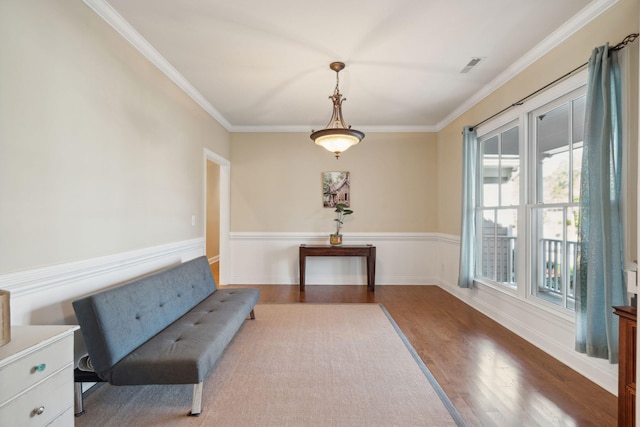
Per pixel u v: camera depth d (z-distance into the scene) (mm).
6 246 1501
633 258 1926
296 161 5223
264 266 5258
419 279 5246
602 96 1995
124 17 2266
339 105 3244
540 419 1777
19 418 1131
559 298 2646
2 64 1474
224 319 2410
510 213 3311
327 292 4688
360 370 2328
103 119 2154
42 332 1318
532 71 2846
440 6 2166
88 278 2033
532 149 2916
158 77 2885
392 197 5238
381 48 2727
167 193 3062
